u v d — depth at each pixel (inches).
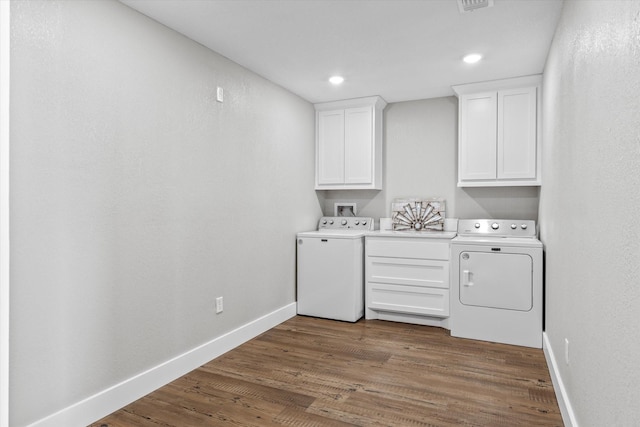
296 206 158.7
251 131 130.0
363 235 153.7
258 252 133.8
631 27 39.4
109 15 83.3
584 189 62.7
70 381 75.7
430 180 166.1
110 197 83.3
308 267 155.9
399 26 99.4
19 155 67.4
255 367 106.6
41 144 70.6
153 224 93.5
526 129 137.9
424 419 80.4
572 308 72.8
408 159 169.9
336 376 100.7
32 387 69.6
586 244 61.0
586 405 60.7
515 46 111.0
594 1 56.1
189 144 104.1
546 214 119.3
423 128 167.0
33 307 69.6
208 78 111.3
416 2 88.1
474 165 146.1
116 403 84.1
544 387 94.1
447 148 162.9
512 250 123.7
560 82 90.3
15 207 67.0
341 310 150.4
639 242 37.1
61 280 74.0
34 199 69.6
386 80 140.9
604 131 50.4
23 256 68.1
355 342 126.1
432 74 134.7
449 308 139.0
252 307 130.7
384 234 149.5
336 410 84.1
